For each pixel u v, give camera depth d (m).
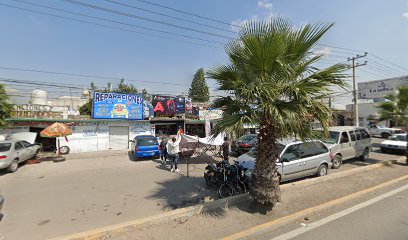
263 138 5.14
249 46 4.66
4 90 13.04
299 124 4.78
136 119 20.28
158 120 21.52
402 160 11.60
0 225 5.67
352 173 8.80
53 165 13.32
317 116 4.82
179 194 7.85
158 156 15.44
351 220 5.09
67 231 5.33
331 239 4.30
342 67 4.71
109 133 19.72
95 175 10.91
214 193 7.91
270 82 4.93
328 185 7.35
